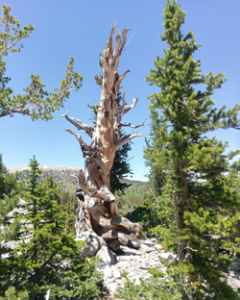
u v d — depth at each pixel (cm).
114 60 1448
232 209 621
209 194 636
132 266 984
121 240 1273
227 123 1069
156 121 739
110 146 1486
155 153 707
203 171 600
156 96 712
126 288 568
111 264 1006
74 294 589
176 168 654
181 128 715
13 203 499
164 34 952
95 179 1413
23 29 1653
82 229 1323
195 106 685
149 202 1839
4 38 1622
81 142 1411
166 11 988
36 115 1464
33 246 595
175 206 641
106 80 1474
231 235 692
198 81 951
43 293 579
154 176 1608
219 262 546
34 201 627
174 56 768
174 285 544
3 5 1591
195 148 592
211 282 529
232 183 764
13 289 459
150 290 543
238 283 739
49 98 1600
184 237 546
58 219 630
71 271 625
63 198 4116
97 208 1292
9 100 1341
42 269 616
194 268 533
